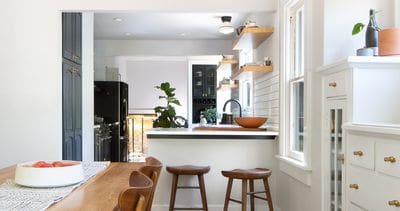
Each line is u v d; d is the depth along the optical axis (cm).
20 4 353
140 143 858
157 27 641
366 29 222
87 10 356
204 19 584
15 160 354
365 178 175
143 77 823
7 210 123
